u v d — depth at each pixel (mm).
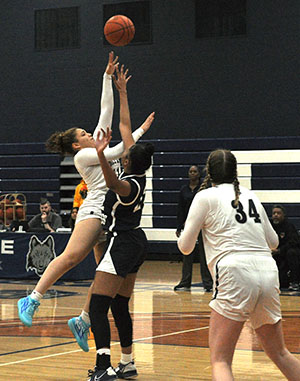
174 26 23266
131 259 6789
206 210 5570
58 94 24641
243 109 22547
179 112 23297
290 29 21953
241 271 5336
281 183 22125
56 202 24688
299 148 21875
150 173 23625
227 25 22656
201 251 15422
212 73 22859
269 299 5398
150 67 23578
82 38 24312
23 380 7023
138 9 23672
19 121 25141
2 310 12141
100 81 24109
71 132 7543
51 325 10562
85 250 7035
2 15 25219
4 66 25266
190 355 8320
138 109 23734
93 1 24156
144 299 13945
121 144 7355
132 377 7219
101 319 6664
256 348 8836
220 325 5363
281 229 15984
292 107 21984
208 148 22875
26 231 17766
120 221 6805
